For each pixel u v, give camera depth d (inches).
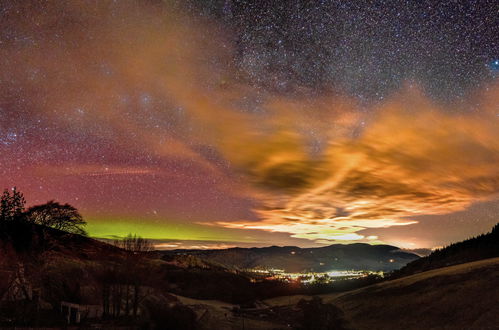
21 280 1253.7
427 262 2156.7
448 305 1149.7
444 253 2145.7
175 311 1326.3
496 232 2005.4
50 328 1024.2
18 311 1110.4
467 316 1042.1
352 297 1658.5
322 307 1334.9
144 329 1149.7
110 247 1558.8
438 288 1316.4
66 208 1812.3
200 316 1504.7
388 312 1288.1
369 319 1291.8
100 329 1066.7
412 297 1333.7
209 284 2463.1
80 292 1283.2
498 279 1184.8
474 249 1953.7
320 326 1278.3
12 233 1498.5
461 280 1304.1
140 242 1558.8
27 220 1628.9
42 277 1316.4
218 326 1374.3
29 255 1380.4
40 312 1166.3
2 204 1667.1
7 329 979.3
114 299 1285.7
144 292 1457.9
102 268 1355.8
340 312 1349.7
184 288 2336.4
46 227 1675.7
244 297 2245.3
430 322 1096.2
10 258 1296.8
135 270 1370.6
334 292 2255.2
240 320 1510.8
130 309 1321.4
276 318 1576.0
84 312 1202.6
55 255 1476.4
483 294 1123.3
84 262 1461.6
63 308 1175.6
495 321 964.6
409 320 1162.6
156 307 1338.6
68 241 1660.9
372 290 1646.2
